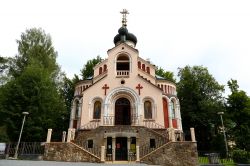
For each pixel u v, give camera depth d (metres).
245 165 19.89
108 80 31.39
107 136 23.73
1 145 23.95
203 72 48.47
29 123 29.50
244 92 39.16
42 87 32.50
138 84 30.89
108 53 33.06
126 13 45.41
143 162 20.70
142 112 29.42
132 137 24.33
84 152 21.06
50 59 43.69
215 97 46.25
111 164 18.61
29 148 23.34
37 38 44.94
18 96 30.75
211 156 21.06
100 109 30.39
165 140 23.47
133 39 42.84
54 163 17.56
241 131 36.66
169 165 20.27
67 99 50.41
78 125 33.34
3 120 30.03
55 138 43.56
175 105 35.88
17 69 41.53
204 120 42.09
